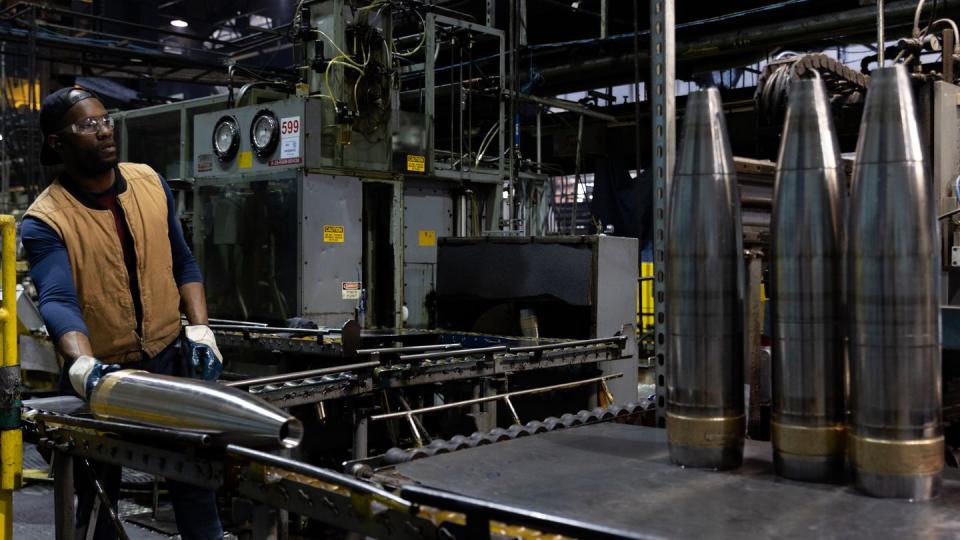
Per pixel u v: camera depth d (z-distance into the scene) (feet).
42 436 6.14
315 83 18.10
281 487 4.23
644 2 30.86
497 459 4.35
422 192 19.86
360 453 10.64
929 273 3.42
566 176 38.09
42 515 13.37
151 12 46.09
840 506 3.43
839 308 3.71
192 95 50.70
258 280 17.83
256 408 4.53
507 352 11.52
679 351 4.07
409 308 19.57
